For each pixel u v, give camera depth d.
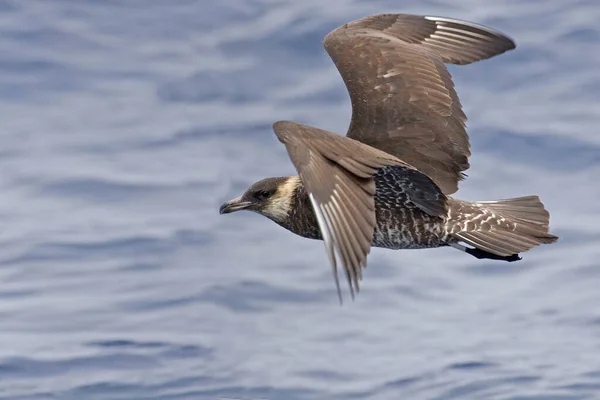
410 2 21.95
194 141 19.62
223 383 14.30
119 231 17.39
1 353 14.65
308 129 9.84
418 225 11.97
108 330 15.21
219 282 16.20
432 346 14.80
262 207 12.59
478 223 12.01
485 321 15.25
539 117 19.25
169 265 16.64
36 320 15.38
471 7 21.84
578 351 14.56
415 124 11.97
